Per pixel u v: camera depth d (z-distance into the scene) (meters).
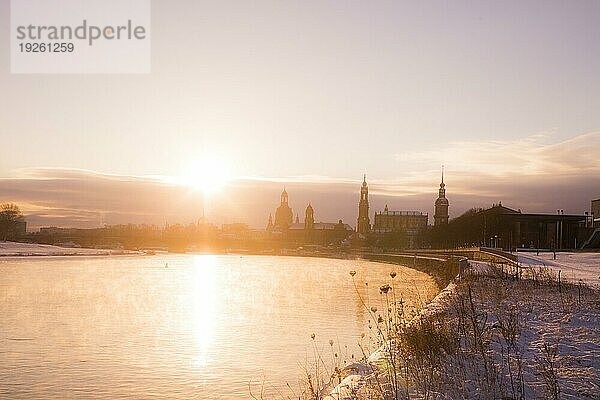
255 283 111.94
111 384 32.00
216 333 48.66
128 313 63.88
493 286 46.00
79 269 158.12
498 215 184.12
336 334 45.09
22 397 29.81
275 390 29.00
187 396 29.47
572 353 20.05
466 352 18.56
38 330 51.03
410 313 27.52
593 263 90.12
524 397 14.48
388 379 16.59
